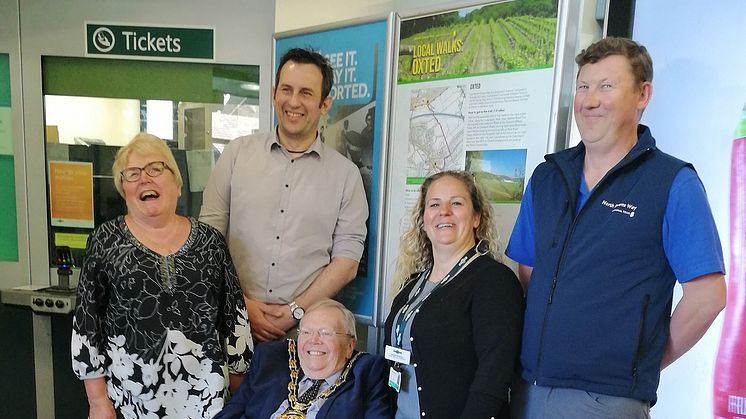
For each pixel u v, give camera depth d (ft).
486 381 3.79
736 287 4.74
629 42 3.74
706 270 3.38
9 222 8.07
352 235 6.02
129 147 4.84
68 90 7.81
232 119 7.78
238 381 5.50
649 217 3.56
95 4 7.59
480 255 4.39
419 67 5.94
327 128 6.77
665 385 5.10
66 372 8.03
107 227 4.92
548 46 5.09
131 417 4.88
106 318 4.86
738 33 4.65
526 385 4.14
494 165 5.49
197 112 7.81
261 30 7.57
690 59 4.88
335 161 6.05
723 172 4.78
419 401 4.12
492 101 5.46
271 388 4.97
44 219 7.96
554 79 5.06
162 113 7.83
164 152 4.95
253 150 5.97
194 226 5.11
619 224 3.63
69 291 7.52
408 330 4.35
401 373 4.41
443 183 4.56
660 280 3.62
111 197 7.93
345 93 6.56
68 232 7.99
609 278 3.63
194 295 4.87
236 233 5.83
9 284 8.11
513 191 5.40
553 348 3.81
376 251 6.32
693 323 3.56
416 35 5.93
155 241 4.89
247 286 5.81
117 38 7.63
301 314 5.58
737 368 4.74
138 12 7.61
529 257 4.58
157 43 7.63
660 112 5.04
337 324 4.88
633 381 3.58
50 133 7.86
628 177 3.71
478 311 4.07
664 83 5.01
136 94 7.80
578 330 3.69
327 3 7.13
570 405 3.78
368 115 6.36
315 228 5.84
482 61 5.51
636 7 5.11
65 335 7.97
